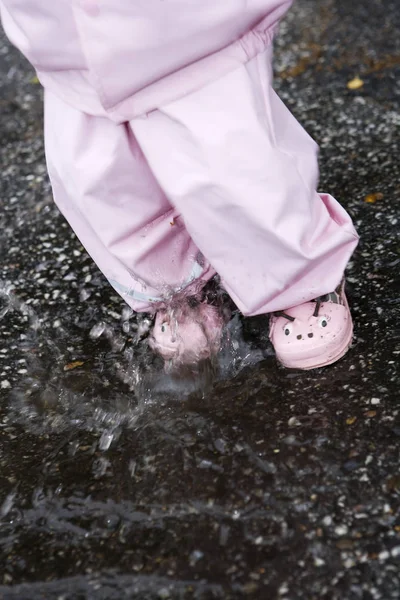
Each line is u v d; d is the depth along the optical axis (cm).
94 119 134
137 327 173
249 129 125
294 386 148
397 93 245
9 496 137
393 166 211
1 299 189
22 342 175
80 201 138
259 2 124
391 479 126
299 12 302
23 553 126
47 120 141
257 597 112
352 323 157
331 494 126
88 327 176
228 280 138
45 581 121
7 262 202
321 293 142
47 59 132
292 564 116
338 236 135
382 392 142
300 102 250
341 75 260
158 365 160
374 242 183
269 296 139
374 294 167
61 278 193
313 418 140
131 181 136
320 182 211
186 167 127
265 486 129
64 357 169
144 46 121
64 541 127
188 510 128
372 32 280
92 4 118
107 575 120
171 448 140
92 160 134
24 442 149
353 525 120
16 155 249
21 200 227
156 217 142
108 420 150
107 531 127
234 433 140
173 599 114
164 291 150
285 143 133
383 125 230
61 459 143
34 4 124
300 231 130
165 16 119
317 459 132
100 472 139
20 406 158
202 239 133
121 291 153
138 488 134
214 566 118
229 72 127
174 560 120
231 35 125
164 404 151
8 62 309
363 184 206
